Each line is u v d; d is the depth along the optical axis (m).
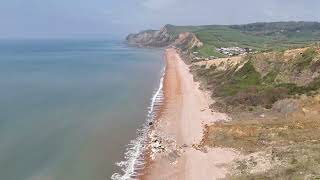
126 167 51.69
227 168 48.91
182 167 51.09
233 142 57.41
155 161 53.72
